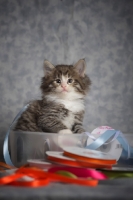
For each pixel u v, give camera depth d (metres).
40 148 1.92
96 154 1.72
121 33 2.85
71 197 1.17
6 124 2.76
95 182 1.36
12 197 1.16
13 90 2.78
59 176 1.40
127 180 1.48
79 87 2.46
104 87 2.84
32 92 2.79
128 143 1.96
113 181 1.45
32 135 1.94
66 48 2.82
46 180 1.38
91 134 1.92
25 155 1.95
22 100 2.78
